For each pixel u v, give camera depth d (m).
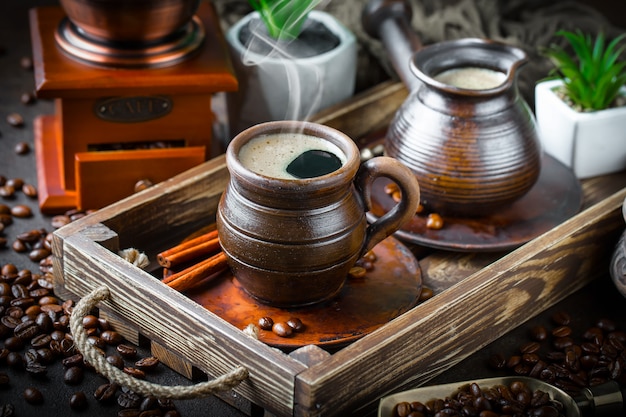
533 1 1.40
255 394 0.95
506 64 1.11
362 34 1.34
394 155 1.11
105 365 0.94
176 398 0.93
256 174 0.95
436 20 1.34
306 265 0.97
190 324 0.97
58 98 1.12
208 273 1.03
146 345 1.03
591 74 1.18
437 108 1.08
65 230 1.04
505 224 1.10
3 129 1.28
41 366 1.00
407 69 1.21
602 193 1.19
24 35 1.45
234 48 1.21
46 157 1.21
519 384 0.98
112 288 1.01
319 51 1.24
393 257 1.07
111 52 1.14
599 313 1.07
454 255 1.10
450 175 1.08
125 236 1.07
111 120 1.15
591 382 1.00
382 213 1.11
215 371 0.97
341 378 0.92
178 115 1.16
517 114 1.09
